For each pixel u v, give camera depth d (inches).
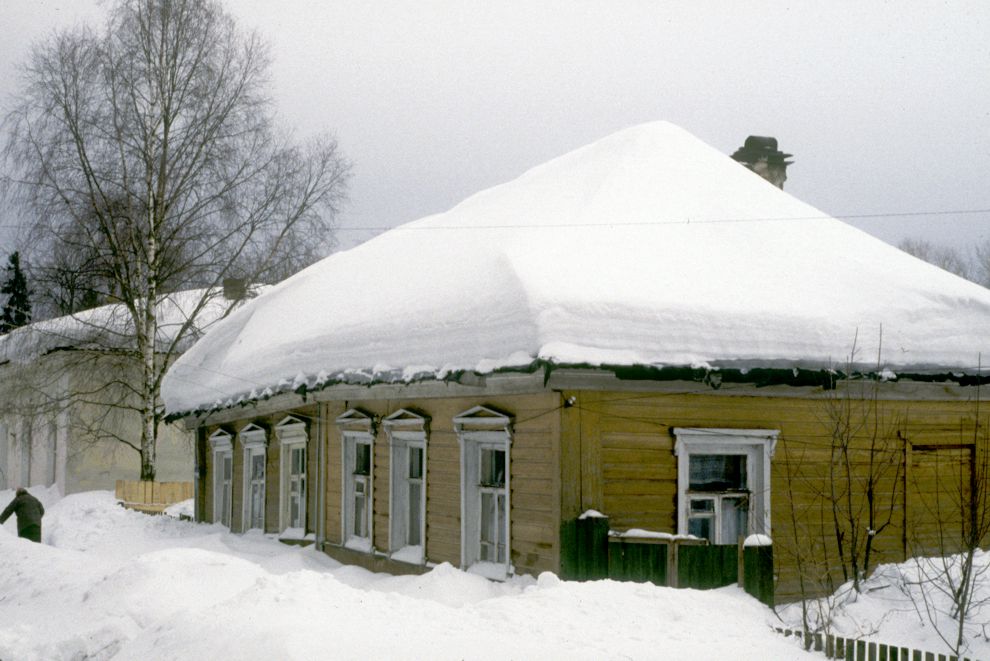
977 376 478.6
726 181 623.2
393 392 525.0
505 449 459.2
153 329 1115.9
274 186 1142.3
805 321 454.9
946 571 350.9
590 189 594.2
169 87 1098.7
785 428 459.8
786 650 298.4
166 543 729.0
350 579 509.7
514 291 435.5
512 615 311.9
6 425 1679.4
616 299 429.1
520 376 424.2
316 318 652.7
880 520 474.0
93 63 1063.0
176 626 302.4
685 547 381.1
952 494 491.5
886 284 502.9
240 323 838.5
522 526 432.5
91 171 1071.6
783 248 531.8
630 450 427.5
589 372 407.2
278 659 249.8
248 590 320.8
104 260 1090.7
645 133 668.7
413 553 516.7
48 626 382.9
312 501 636.1
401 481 536.7
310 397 611.5
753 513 451.8
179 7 1098.1
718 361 426.3
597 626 305.7
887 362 463.8
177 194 1101.7
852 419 471.8
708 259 498.9
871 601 377.1
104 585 407.8
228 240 1133.7
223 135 1112.2
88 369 1166.3
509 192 716.0
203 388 802.8
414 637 271.6
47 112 1053.2
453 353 455.2
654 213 551.2
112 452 1352.1
